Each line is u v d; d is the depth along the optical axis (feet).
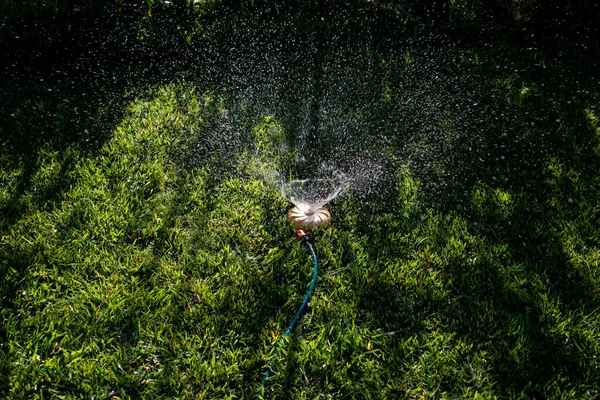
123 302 7.23
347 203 9.44
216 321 7.11
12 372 6.22
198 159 10.44
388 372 6.49
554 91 13.42
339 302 7.43
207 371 6.41
